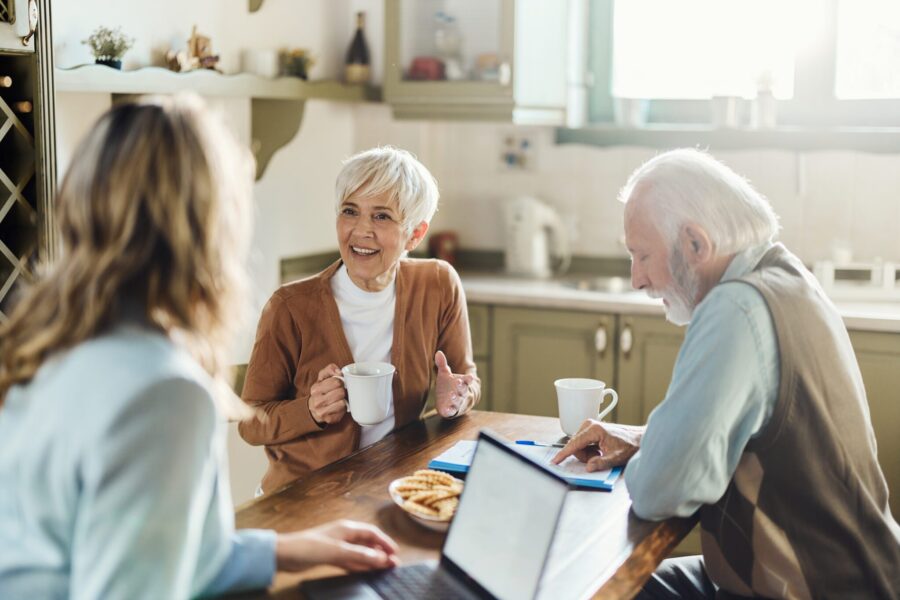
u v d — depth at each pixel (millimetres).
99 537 955
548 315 3410
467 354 2248
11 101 2309
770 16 3635
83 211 1032
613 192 3865
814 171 3576
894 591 1575
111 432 958
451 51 3551
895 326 2955
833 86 3588
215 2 3191
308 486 1651
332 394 1872
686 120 3832
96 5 2732
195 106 1075
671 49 3811
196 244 1044
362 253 2016
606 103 3961
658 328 3242
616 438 1776
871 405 3029
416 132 3932
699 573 1951
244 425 1982
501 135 3990
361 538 1331
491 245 4062
